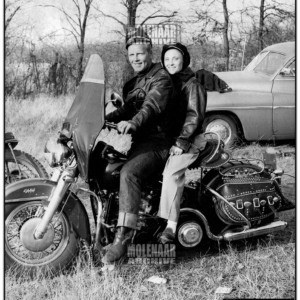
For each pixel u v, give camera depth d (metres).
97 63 2.85
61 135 2.78
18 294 2.59
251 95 5.90
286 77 6.03
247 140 5.94
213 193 3.06
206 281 2.80
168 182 2.80
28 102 7.27
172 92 2.83
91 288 2.65
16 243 3.09
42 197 2.73
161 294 2.61
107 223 2.86
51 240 2.75
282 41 8.87
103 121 2.70
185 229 2.96
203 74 5.86
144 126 2.89
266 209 3.15
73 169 2.72
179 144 2.82
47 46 8.77
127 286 2.69
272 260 3.04
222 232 3.10
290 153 5.70
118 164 2.82
